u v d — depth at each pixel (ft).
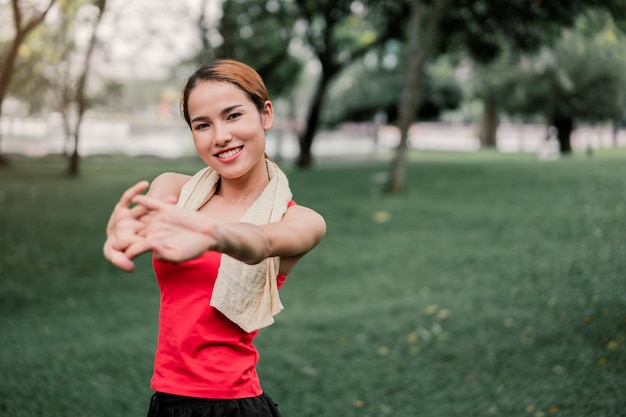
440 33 61.16
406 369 18.35
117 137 145.18
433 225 38.68
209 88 7.01
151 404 7.32
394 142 165.07
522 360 17.83
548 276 26.12
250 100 7.11
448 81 110.63
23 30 29.66
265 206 7.13
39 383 17.30
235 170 7.09
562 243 31.63
